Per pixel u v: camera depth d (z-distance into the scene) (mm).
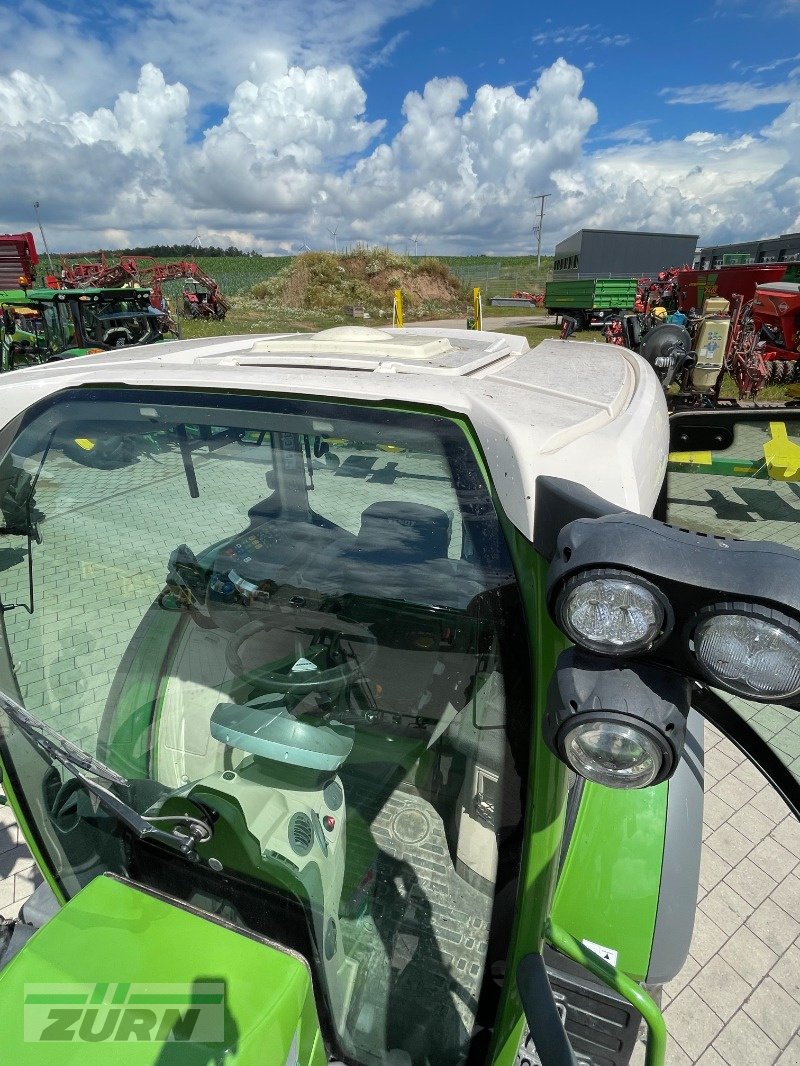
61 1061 951
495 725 1179
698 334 5031
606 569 799
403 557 1242
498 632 1135
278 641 1404
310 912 1301
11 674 1595
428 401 1242
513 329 26688
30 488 1623
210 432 1477
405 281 36719
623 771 885
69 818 1599
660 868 1527
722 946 2443
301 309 34406
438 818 1350
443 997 1325
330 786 1361
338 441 1325
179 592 1537
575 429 1146
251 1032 978
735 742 1149
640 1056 2016
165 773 1503
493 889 1249
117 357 1876
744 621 755
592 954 1218
